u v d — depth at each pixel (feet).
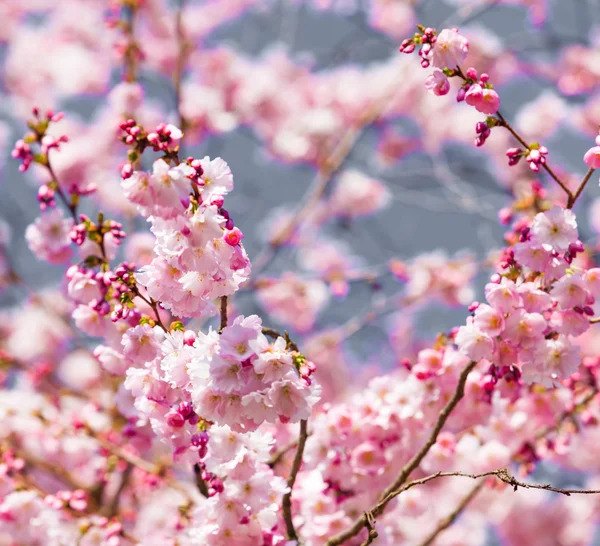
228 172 12.07
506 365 14.17
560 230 13.26
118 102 31.81
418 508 18.01
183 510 17.63
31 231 17.51
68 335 33.27
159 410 13.17
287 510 15.24
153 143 11.83
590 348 34.22
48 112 16.02
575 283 13.62
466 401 17.01
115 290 14.02
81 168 35.68
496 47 37.96
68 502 18.56
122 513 24.21
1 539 19.77
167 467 22.48
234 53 40.04
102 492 25.21
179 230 11.72
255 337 11.73
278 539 14.12
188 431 13.15
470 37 38.22
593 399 18.89
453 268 33.19
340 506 17.13
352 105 39.01
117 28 33.06
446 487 31.04
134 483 25.17
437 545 29.50
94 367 31.81
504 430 19.04
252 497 13.88
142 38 39.09
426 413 17.11
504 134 37.88
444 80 13.51
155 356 12.76
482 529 31.55
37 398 24.71
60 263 17.61
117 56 33.96
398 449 17.31
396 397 17.11
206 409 11.94
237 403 11.90
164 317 18.07
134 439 16.49
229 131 36.78
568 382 18.35
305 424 14.98
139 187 11.44
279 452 17.54
